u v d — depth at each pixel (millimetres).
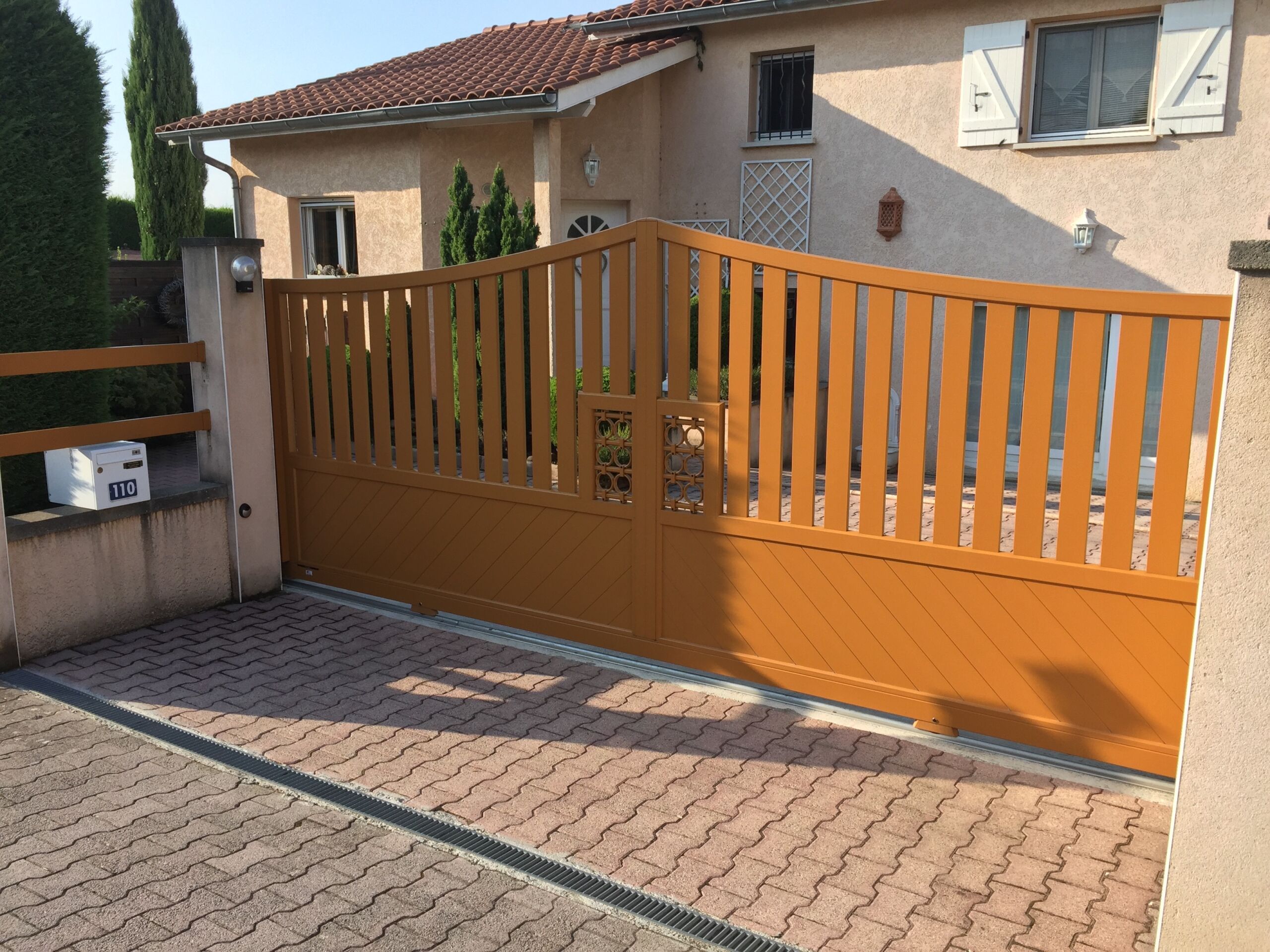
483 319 6004
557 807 4281
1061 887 3756
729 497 5316
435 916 3521
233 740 4898
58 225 6742
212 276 6594
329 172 13625
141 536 6367
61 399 6891
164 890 3658
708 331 5238
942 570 4734
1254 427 2871
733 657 5410
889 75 10922
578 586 5930
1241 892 3039
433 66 14477
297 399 7098
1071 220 10164
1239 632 2951
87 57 6777
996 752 4773
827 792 4422
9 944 3352
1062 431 10602
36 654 5895
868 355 4816
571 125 12086
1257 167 9227
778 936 3447
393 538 6730
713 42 12070
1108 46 9953
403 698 5395
